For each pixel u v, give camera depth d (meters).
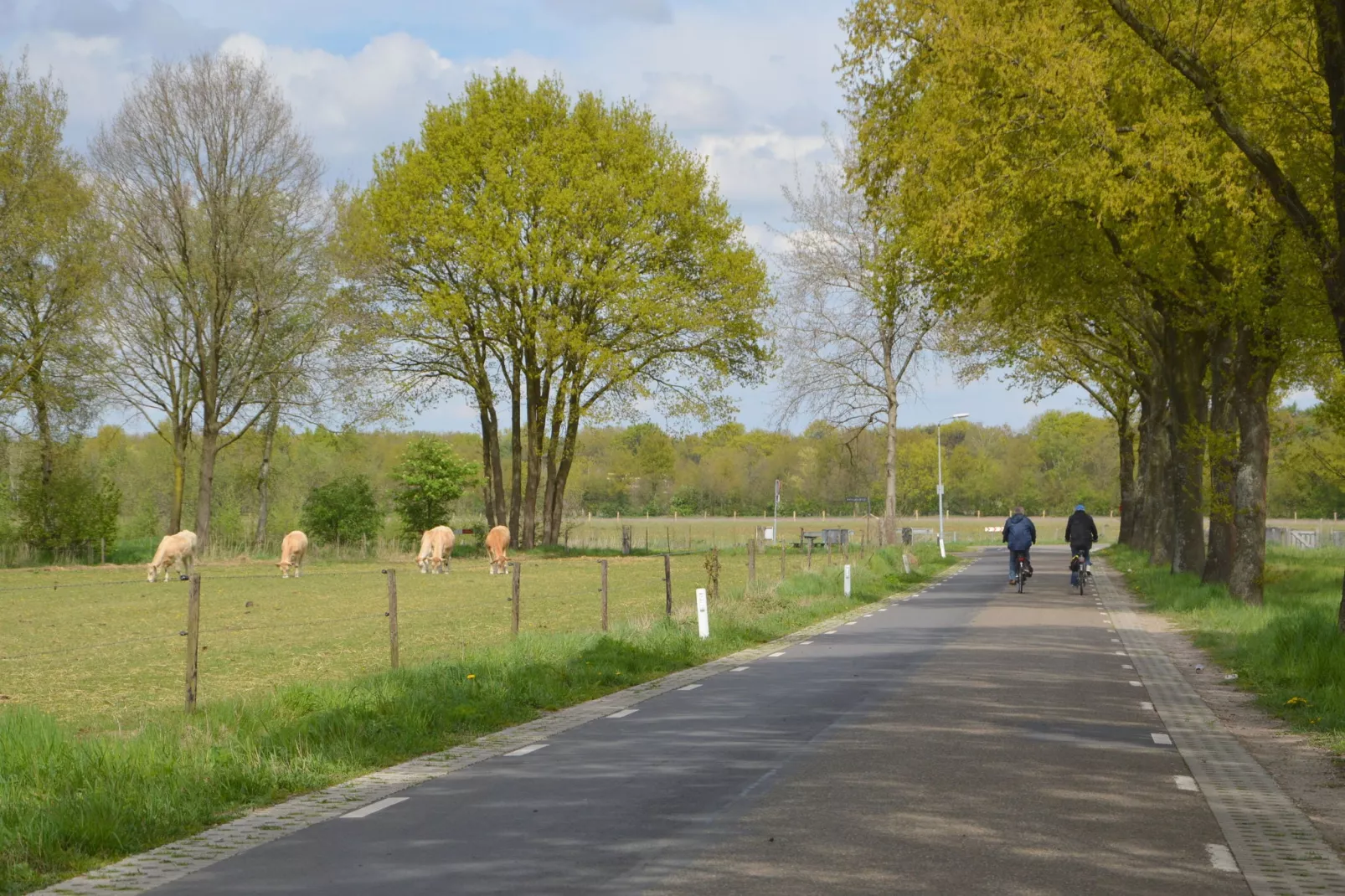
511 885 8.24
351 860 9.05
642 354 67.50
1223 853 9.07
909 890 8.05
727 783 11.62
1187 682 19.94
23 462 63.97
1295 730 15.16
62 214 57.09
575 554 69.25
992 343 56.41
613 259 64.69
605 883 8.27
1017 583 45.47
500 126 65.19
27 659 22.81
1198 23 22.61
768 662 22.69
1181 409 42.78
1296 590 39.12
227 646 24.84
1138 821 10.08
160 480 95.69
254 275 62.31
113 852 9.54
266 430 75.06
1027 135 26.12
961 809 10.49
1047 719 15.62
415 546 76.31
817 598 37.34
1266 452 34.16
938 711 16.25
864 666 21.81
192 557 49.19
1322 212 24.55
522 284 63.84
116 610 34.62
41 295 58.28
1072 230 30.91
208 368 64.12
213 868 8.96
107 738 13.06
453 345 66.19
